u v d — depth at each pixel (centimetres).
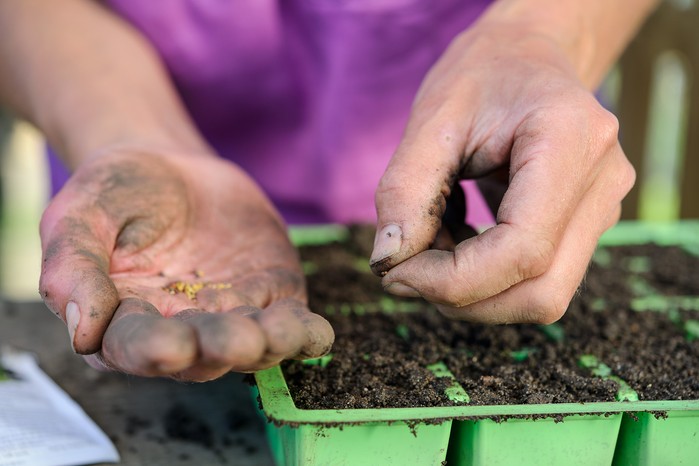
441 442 46
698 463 48
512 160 47
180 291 50
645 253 67
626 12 59
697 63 76
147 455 52
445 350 53
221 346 42
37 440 51
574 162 46
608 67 60
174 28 69
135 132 58
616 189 48
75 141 59
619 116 86
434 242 49
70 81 62
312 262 65
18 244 140
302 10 69
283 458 49
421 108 50
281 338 43
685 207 80
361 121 73
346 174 75
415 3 69
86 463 50
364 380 50
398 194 48
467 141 49
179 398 56
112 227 50
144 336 42
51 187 79
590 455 47
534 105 48
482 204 75
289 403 46
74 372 58
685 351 53
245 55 70
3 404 53
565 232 47
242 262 53
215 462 51
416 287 47
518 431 47
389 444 46
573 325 56
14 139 156
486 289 46
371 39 69
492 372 51
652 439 47
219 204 55
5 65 65
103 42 65
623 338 55
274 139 75
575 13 56
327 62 71
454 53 52
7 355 59
